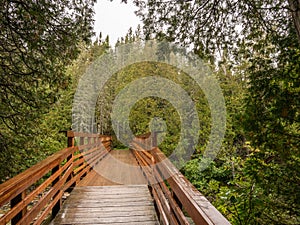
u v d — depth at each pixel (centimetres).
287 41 294
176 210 168
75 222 271
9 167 407
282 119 301
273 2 304
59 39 331
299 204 296
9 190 147
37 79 379
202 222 95
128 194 385
